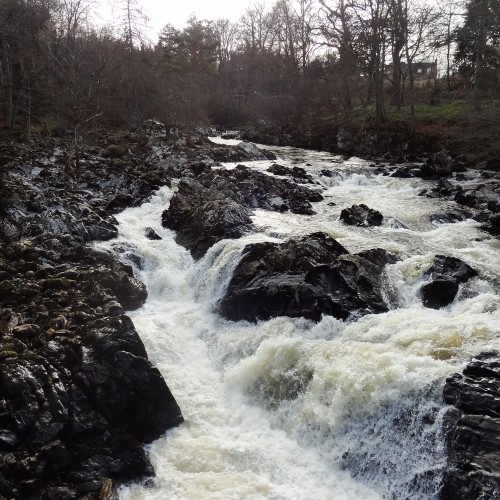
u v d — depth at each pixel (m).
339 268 12.51
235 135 52.41
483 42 38.22
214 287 14.14
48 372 9.31
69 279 13.32
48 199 18.45
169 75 47.53
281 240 15.86
